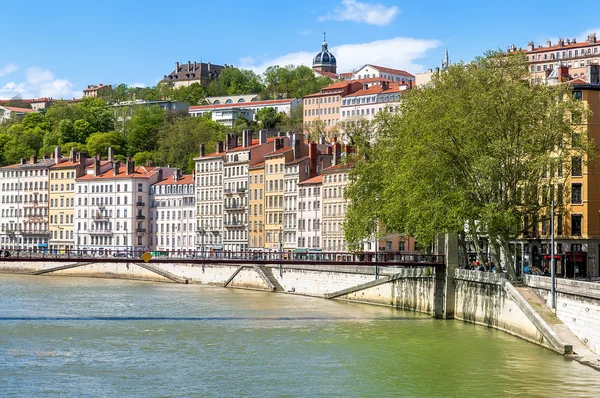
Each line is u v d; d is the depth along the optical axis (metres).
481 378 85.38
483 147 110.19
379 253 129.75
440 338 106.38
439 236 127.69
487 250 156.12
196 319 126.06
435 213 110.31
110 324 120.62
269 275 178.00
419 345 102.06
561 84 116.75
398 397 79.81
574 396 78.12
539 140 110.81
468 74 116.06
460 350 98.44
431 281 129.50
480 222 108.31
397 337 107.88
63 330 114.75
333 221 199.75
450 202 111.19
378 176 133.75
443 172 111.62
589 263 138.88
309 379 86.50
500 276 110.69
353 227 134.50
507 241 111.06
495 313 112.50
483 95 109.25
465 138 111.38
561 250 139.25
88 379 86.62
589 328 91.94
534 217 114.06
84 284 193.88
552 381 83.06
